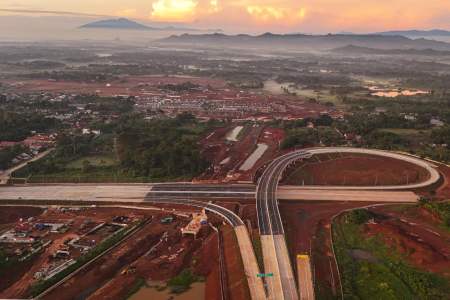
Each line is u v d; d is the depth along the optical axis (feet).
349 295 356.79
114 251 443.73
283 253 417.69
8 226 501.56
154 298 360.89
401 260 420.77
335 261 417.90
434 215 515.09
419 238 462.60
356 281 384.88
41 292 360.28
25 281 376.68
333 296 359.05
